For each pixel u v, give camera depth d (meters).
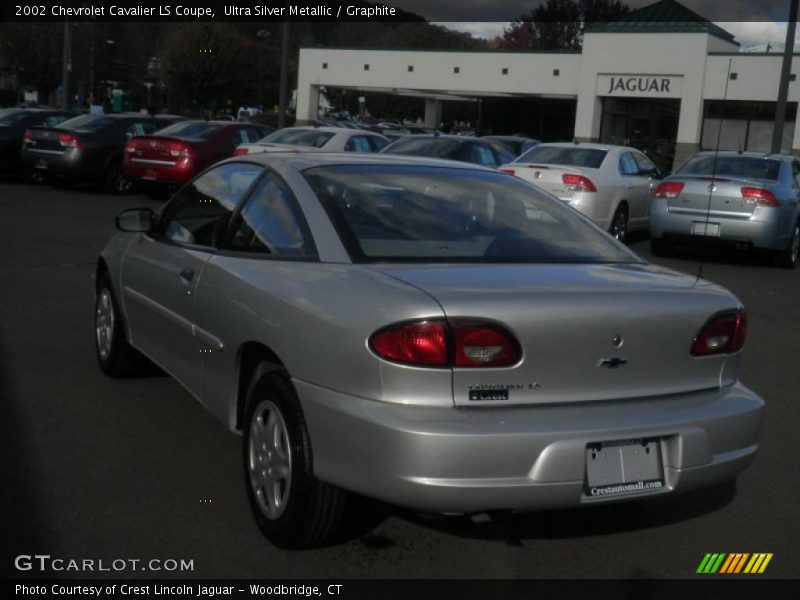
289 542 3.67
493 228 4.11
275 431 3.72
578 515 4.24
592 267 3.87
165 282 4.83
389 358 3.21
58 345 6.79
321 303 3.49
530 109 43.84
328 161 4.44
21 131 19.78
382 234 3.87
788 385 6.66
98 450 4.74
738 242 12.25
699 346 3.62
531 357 3.29
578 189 13.24
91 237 12.40
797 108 32.38
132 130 18.95
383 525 4.02
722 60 34.12
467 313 3.22
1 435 4.89
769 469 4.92
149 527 3.89
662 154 36.69
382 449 3.19
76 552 3.64
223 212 4.61
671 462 3.46
